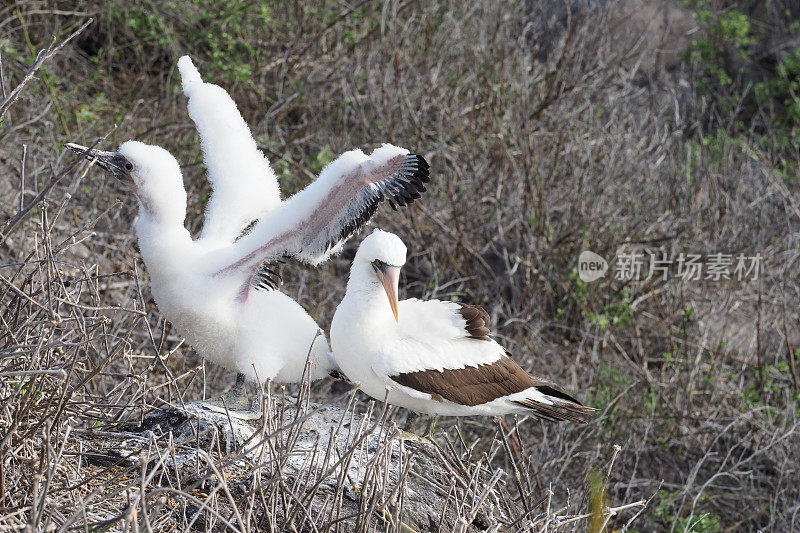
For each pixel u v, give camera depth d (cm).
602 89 1009
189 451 425
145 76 941
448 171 858
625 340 859
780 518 689
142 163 440
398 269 444
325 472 385
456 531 362
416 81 933
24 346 375
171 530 372
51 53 403
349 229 460
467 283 860
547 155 912
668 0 1284
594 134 934
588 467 643
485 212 918
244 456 382
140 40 948
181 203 450
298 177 880
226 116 504
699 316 867
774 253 910
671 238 864
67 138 779
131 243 757
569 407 486
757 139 1136
